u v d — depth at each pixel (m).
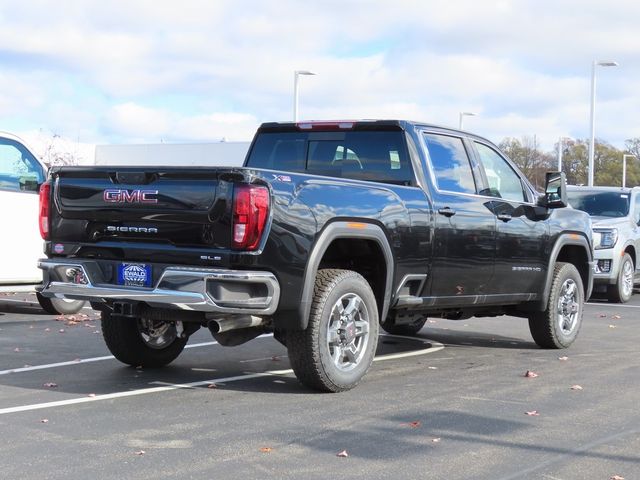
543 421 5.42
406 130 7.01
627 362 7.81
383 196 6.38
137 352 6.93
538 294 8.31
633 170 81.62
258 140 7.84
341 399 5.96
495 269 7.61
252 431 5.04
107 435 4.91
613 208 15.25
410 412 5.60
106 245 5.93
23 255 10.07
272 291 5.51
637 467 4.46
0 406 5.61
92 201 5.99
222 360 7.59
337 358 6.10
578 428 5.25
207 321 5.77
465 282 7.30
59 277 6.07
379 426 5.21
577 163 78.88
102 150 46.41
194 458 4.48
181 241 5.63
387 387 6.45
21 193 10.03
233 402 5.82
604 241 14.12
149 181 5.74
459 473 4.30
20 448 4.62
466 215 7.22
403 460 4.51
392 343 9.02
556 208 8.35
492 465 4.45
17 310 11.14
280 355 7.90
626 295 14.58
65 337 8.74
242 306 5.41
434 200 6.91
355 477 4.21
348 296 6.12
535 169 72.81
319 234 5.77
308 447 4.72
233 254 5.41
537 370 7.33
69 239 6.16
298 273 5.66
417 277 6.74
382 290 6.50
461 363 7.68
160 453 4.57
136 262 5.75
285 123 7.65
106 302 5.86
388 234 6.37
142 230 5.78
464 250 7.20
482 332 10.03
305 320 5.77
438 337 9.55
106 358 7.53
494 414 5.59
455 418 5.46
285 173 5.69
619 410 5.76
